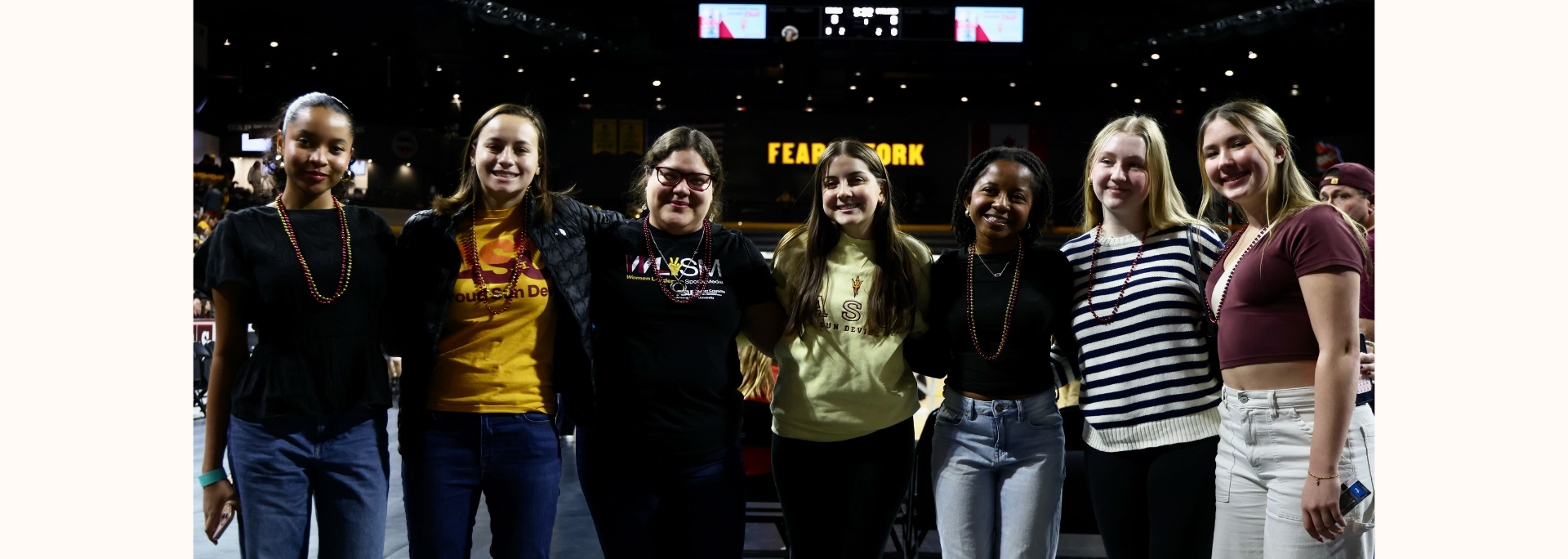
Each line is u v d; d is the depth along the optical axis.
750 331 2.46
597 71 19.69
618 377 2.21
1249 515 1.97
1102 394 2.27
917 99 19.69
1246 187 1.98
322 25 17.48
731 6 17.06
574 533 4.27
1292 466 1.88
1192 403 2.18
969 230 2.57
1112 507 2.27
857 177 2.28
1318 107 18.41
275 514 2.08
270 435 2.07
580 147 19.94
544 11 18.11
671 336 2.22
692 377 2.21
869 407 2.32
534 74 19.59
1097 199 2.53
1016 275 2.35
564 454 6.20
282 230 2.11
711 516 2.24
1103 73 18.77
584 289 2.23
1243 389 1.97
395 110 18.73
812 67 18.66
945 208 19.84
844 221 2.29
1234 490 1.99
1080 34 17.64
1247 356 1.95
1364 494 1.81
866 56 18.16
